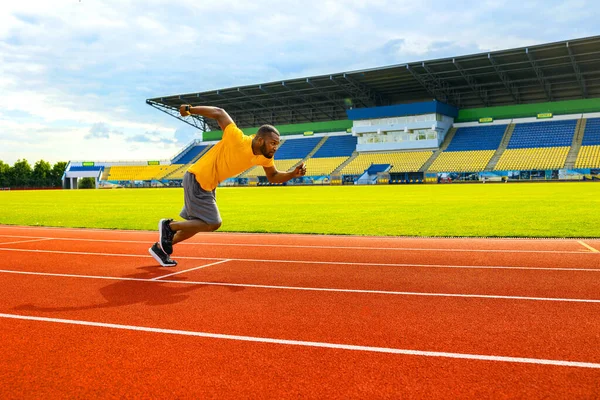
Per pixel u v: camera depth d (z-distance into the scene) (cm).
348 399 260
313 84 5547
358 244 898
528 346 338
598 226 1098
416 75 5009
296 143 6625
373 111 5684
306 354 328
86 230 1252
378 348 338
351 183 5434
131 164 7381
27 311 446
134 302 475
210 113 546
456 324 391
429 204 1939
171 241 630
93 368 308
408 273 611
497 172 4672
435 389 271
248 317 418
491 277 578
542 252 768
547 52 4269
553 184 3900
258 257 757
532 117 5334
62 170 8750
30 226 1377
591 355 320
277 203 2236
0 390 276
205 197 579
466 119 5734
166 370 303
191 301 477
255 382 283
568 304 450
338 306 452
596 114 5031
